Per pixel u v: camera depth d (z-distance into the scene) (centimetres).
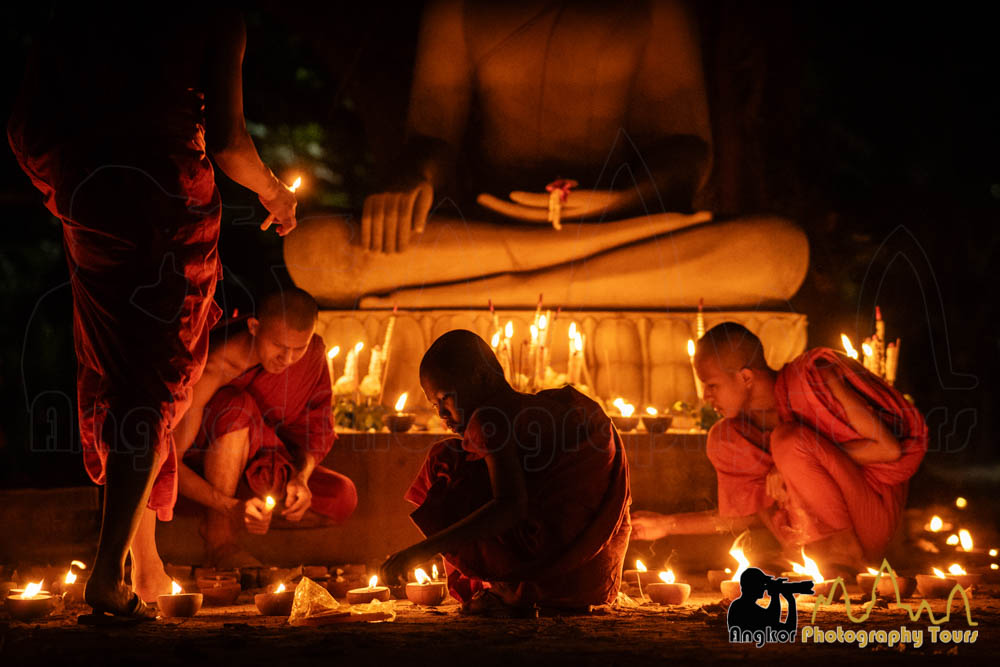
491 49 900
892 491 560
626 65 896
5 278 1503
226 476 553
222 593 491
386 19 1059
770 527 571
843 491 546
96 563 415
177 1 466
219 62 463
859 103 1385
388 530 613
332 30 1074
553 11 895
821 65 1330
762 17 1049
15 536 639
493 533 411
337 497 587
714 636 376
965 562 612
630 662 321
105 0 465
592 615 439
